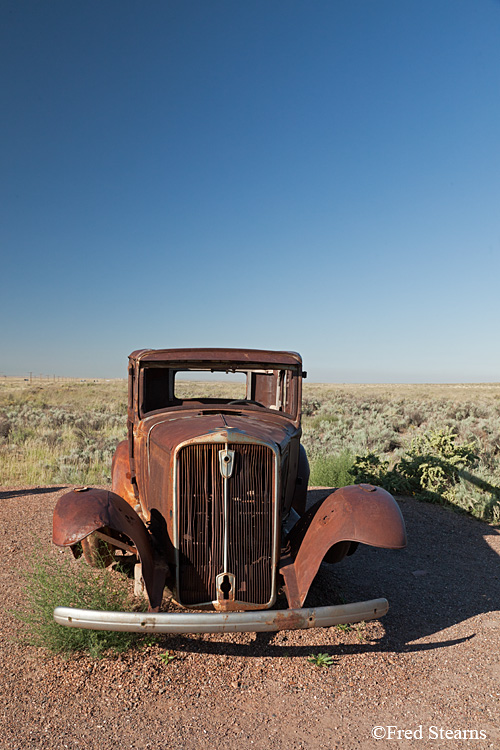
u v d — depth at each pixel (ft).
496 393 150.92
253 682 12.26
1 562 18.90
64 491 30.42
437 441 32.48
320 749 10.19
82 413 77.77
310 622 11.57
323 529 13.61
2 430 56.44
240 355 18.31
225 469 12.75
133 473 18.07
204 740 10.39
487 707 11.46
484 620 15.65
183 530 12.86
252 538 13.04
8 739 10.21
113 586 15.35
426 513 27.04
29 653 13.23
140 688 11.91
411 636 14.61
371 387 225.35
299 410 18.60
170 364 17.80
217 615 11.27
